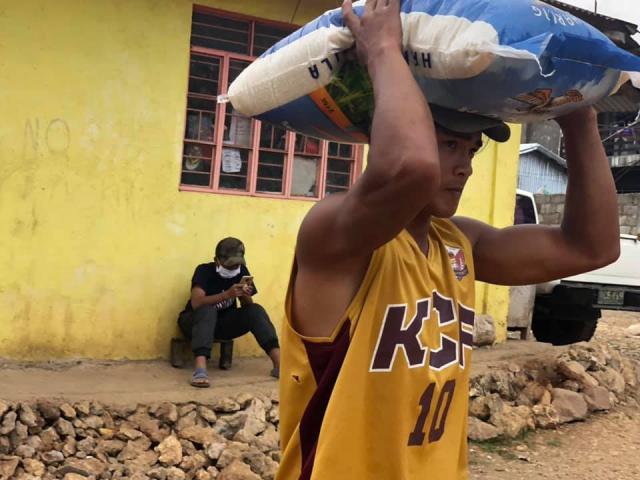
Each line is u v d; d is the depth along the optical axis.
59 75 5.66
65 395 4.95
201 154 6.26
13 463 4.30
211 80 6.26
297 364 1.61
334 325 1.56
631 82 1.67
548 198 15.08
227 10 6.15
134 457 4.62
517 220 8.73
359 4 1.61
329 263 1.53
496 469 5.34
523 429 6.05
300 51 1.66
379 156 1.37
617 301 8.59
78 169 5.75
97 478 4.38
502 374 6.51
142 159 5.96
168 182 6.05
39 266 5.66
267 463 4.75
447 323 1.67
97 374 5.59
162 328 6.07
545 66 1.50
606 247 1.89
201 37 6.19
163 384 5.48
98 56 5.78
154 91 5.97
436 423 1.63
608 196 1.87
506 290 7.77
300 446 1.62
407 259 1.60
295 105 1.76
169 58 6.00
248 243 6.39
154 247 6.03
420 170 1.35
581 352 7.29
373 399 1.55
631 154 18.81
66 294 5.75
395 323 1.55
